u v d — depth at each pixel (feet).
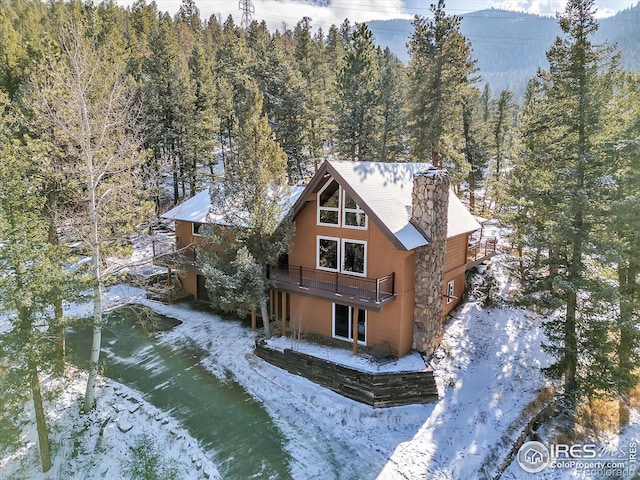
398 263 48.08
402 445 39.27
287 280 54.75
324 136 122.21
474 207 117.80
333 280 53.83
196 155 108.68
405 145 107.14
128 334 59.98
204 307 69.46
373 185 51.80
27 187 38.99
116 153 45.98
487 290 71.92
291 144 110.63
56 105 41.24
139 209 46.73
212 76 152.05
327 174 51.34
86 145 42.04
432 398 45.16
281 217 52.60
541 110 65.46
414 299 50.80
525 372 51.78
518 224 72.38
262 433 40.68
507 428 41.73
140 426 41.32
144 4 192.24
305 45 167.12
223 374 50.21
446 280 60.34
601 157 43.65
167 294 71.00
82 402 44.55
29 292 35.01
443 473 36.11
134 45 140.67
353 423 42.16
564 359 46.83
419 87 86.58
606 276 49.26
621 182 43.06
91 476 36.09
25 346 35.22
